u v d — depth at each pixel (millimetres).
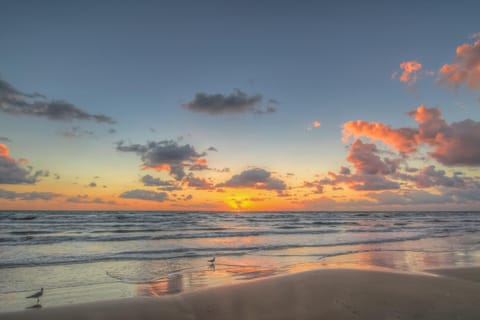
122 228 35000
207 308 6875
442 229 35125
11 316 6418
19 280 9945
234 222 52281
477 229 35312
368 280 8695
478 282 9023
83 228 34531
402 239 23078
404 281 8594
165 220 54188
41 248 17609
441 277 9219
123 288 9062
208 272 11242
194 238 23812
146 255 14906
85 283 9633
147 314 6566
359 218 75500
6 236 24266
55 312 6645
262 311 6633
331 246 18688
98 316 6453
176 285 9406
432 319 6051
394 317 6145
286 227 39031
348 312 6426
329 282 8508
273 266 12367
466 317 6176
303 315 6359
